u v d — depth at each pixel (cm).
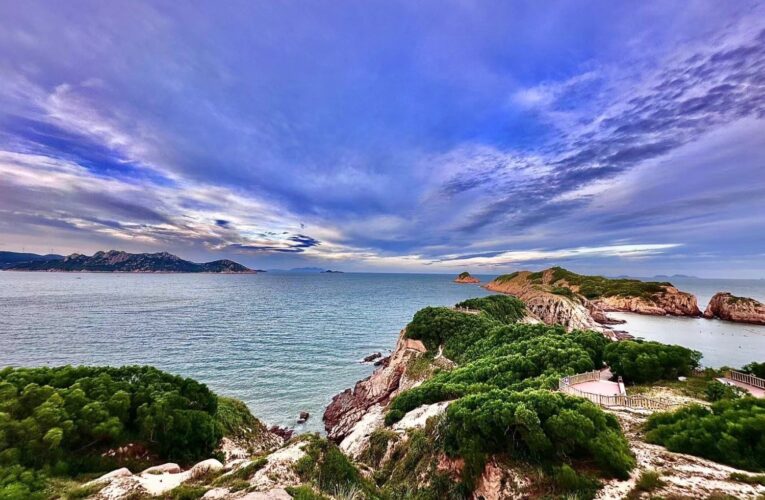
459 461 1744
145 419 1895
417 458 2045
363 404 4438
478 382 3012
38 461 1474
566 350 3164
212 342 6881
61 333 7175
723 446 1370
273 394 4628
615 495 1212
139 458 1800
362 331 8569
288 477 1253
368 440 2819
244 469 1279
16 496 1146
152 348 6269
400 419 2917
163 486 1227
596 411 1614
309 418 4094
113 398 1952
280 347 6750
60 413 1708
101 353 5841
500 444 1667
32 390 1850
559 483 1365
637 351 2939
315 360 6081
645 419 1927
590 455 1473
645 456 1458
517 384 2586
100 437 1733
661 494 1153
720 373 2902
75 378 2200
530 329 4297
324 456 1473
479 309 7125
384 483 1997
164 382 2397
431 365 4638
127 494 1141
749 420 1388
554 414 1617
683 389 2541
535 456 1546
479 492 1582
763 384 2583
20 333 7062
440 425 2088
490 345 4359
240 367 5488
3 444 1454
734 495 1096
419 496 1709
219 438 2278
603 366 3177
